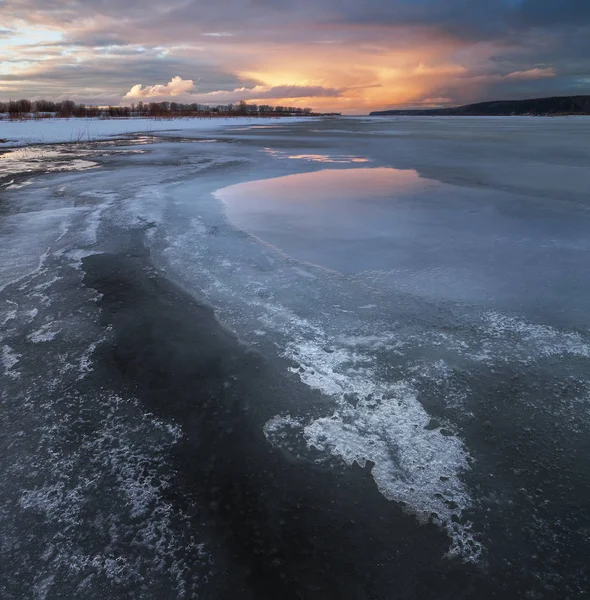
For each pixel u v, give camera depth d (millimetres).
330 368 3424
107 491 2426
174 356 3607
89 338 3861
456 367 3404
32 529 2217
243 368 3449
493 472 2539
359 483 2484
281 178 11273
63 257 5660
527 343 3689
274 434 2828
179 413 3004
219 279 4965
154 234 6465
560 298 4430
